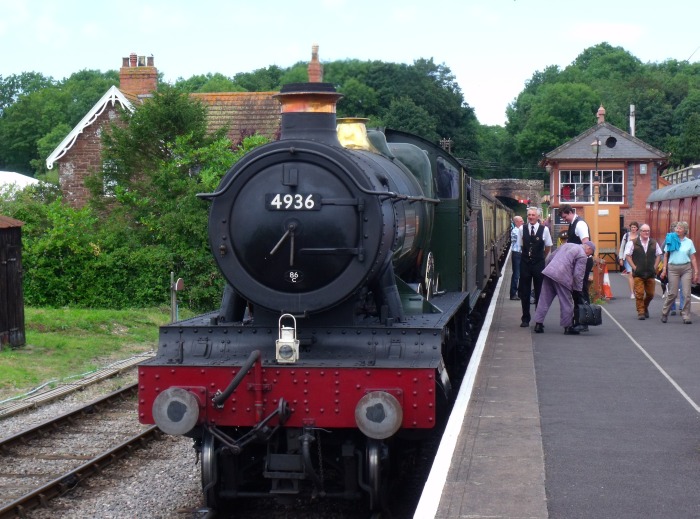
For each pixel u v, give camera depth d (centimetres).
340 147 734
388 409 644
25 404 1116
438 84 5494
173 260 2209
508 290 2125
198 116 2388
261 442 690
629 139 4634
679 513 538
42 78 10281
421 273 1001
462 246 1116
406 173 947
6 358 1442
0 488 792
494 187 6372
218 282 2205
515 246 1877
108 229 2277
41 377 1339
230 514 727
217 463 691
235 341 716
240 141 2766
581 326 1335
